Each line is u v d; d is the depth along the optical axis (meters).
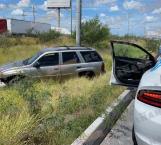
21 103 6.81
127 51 7.80
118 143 6.20
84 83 11.60
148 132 4.20
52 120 5.95
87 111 7.57
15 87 8.19
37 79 13.12
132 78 7.46
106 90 9.57
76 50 14.23
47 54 13.50
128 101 9.39
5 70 12.80
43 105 7.18
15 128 5.22
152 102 4.23
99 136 6.36
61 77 13.72
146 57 7.88
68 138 5.75
